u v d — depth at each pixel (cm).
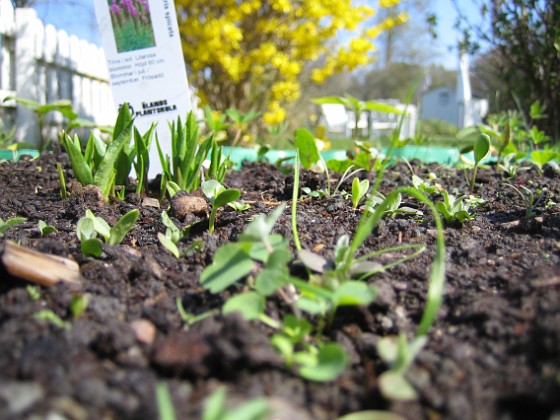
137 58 32
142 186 30
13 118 65
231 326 12
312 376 11
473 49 80
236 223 23
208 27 86
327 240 20
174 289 16
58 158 44
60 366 11
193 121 29
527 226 22
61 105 45
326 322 14
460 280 17
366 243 20
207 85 102
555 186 33
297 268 17
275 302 15
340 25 96
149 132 29
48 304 14
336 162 33
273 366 12
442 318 15
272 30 95
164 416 9
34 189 33
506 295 15
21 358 11
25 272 15
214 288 14
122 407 10
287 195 31
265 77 109
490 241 21
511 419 10
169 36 32
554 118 70
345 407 11
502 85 88
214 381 11
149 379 11
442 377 11
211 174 31
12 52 65
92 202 27
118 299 15
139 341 13
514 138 60
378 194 29
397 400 11
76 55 76
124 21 32
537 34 70
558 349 11
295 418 10
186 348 12
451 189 33
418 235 21
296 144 30
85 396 10
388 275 17
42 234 21
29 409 9
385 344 11
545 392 10
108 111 90
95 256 18
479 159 30
